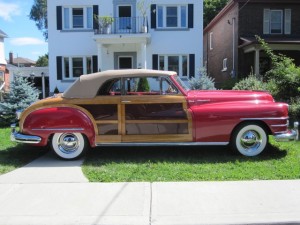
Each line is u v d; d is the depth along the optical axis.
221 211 4.75
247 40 20.97
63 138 7.61
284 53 22.66
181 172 6.51
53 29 21.77
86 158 7.75
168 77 7.59
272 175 6.27
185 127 7.50
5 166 7.15
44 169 6.89
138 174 6.43
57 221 4.53
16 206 5.02
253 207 4.87
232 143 7.68
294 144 8.67
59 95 8.01
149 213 4.72
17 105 13.23
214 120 7.46
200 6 21.30
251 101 7.71
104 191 5.56
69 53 21.81
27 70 27.88
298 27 22.75
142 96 7.52
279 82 12.20
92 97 7.53
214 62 29.64
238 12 22.50
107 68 21.89
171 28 21.42
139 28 21.17
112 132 7.53
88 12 21.69
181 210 4.80
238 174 6.31
